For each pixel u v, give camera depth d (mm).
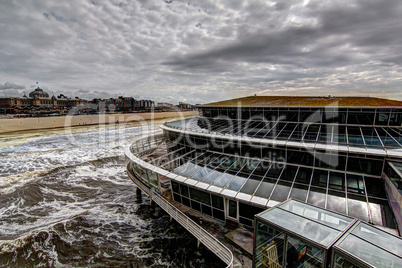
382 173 15789
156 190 24797
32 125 120000
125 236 22750
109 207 29469
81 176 42344
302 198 15367
